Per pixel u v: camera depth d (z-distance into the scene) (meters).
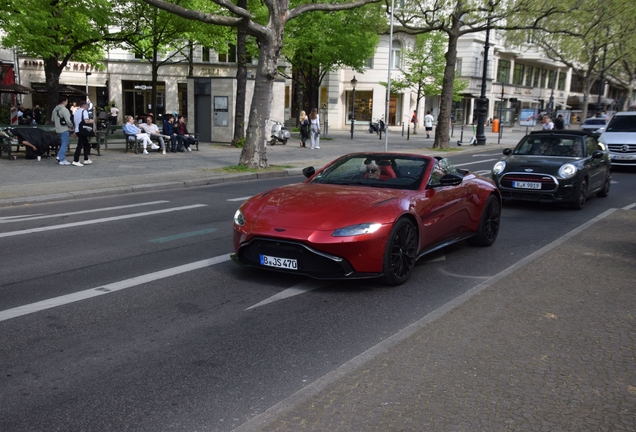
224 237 8.07
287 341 4.44
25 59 40.31
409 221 5.95
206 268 6.48
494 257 7.31
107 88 43.38
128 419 3.25
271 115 27.36
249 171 15.48
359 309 5.21
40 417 3.27
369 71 46.00
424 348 4.04
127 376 3.80
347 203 5.83
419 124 49.03
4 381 3.71
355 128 46.56
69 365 3.96
